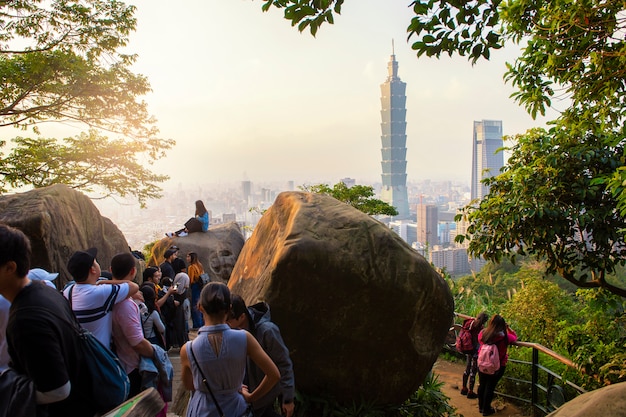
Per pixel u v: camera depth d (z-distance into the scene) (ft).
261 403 9.86
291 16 13.55
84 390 7.85
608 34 17.08
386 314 14.12
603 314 22.11
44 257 17.43
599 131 18.93
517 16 19.22
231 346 8.33
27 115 38.70
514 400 22.08
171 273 24.39
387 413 14.93
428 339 14.83
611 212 19.70
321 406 14.55
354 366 14.40
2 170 37.27
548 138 21.31
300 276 13.41
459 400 22.40
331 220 14.46
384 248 14.26
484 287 47.01
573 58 18.84
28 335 6.75
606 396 5.52
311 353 14.08
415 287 14.23
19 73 34.14
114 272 11.13
